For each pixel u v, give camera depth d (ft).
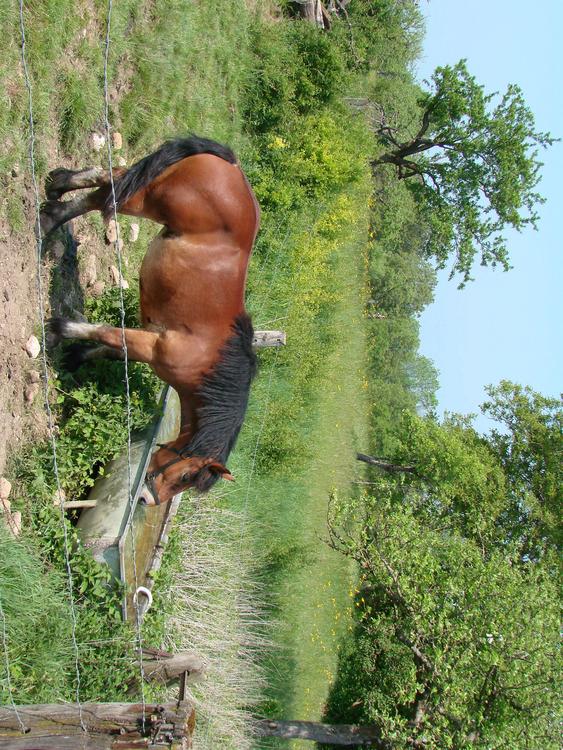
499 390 56.29
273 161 39.73
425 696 33.88
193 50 30.35
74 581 18.37
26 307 17.48
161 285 16.85
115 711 12.87
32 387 17.62
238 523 34.22
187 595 28.45
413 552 33.94
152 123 25.93
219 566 30.71
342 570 50.57
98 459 19.19
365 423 66.39
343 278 55.72
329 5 55.72
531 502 49.16
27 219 17.54
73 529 18.37
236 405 17.01
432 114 61.31
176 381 17.07
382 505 38.24
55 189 17.80
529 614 30.32
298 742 43.01
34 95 18.02
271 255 38.96
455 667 30.53
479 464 50.52
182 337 16.84
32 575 16.63
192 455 16.69
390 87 64.90
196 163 16.62
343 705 45.16
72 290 20.04
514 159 58.85
